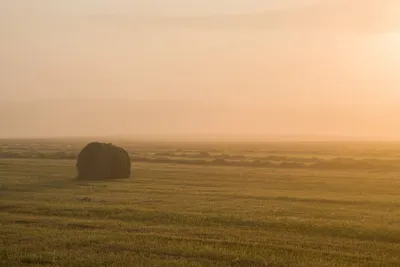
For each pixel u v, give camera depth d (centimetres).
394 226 2681
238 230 2591
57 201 3534
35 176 5475
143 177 5581
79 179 5278
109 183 4891
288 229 2641
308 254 2130
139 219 2894
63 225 2680
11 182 4809
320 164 8138
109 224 2706
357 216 3028
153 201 3578
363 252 2192
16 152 10894
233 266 1973
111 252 2141
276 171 6756
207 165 7906
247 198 3831
